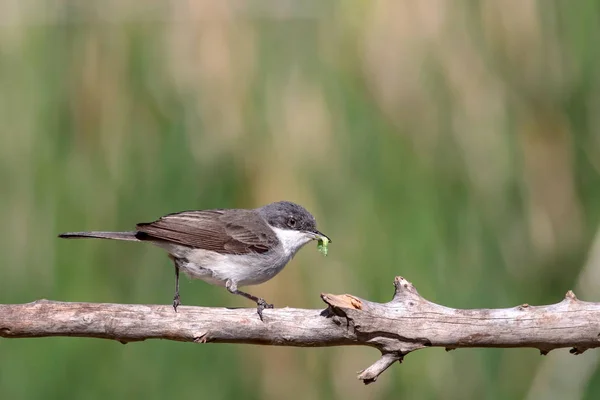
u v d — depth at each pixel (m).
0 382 11.52
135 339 8.35
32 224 12.72
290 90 13.20
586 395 12.52
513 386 12.54
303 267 12.51
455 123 13.04
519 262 12.84
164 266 12.61
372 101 13.02
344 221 12.59
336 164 12.80
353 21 13.33
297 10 13.62
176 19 13.52
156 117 13.15
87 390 11.63
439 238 12.33
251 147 12.96
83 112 13.20
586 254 13.20
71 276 12.54
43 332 8.16
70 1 13.63
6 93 13.24
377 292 12.25
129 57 13.38
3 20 13.52
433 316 8.24
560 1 13.52
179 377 11.79
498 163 12.98
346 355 12.42
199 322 8.32
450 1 13.39
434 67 13.18
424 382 12.33
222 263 10.84
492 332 8.23
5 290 12.47
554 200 13.24
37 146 13.07
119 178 12.87
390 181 12.61
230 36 13.37
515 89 13.44
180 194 12.74
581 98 13.49
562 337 8.25
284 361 12.21
